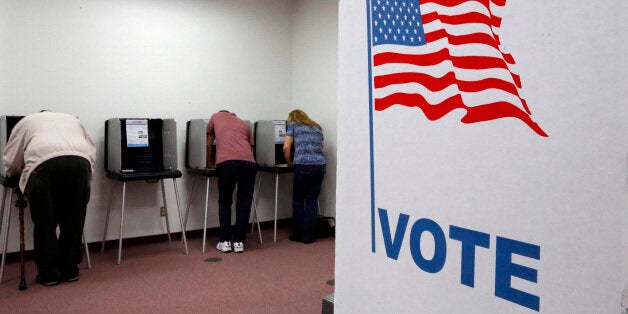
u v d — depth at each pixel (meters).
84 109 3.68
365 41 0.59
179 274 3.11
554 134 0.39
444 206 0.49
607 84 0.36
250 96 4.63
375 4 0.57
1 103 3.33
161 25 4.04
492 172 0.44
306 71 4.75
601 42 0.36
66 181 2.77
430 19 0.50
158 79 4.04
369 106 0.58
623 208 0.35
